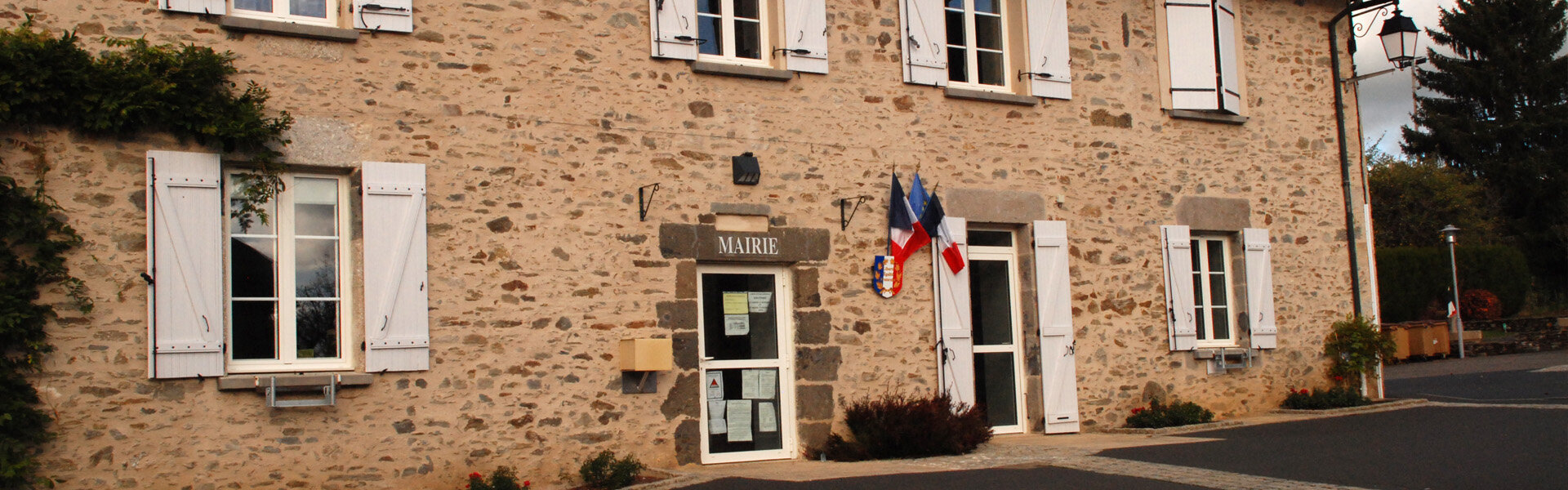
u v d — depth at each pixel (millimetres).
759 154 8641
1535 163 29297
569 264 7891
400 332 7305
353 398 7172
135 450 6602
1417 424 9516
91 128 6582
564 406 7781
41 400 6434
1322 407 10961
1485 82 31031
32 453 6375
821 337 8758
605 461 7691
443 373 7441
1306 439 8789
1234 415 10719
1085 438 9328
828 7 9055
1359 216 11773
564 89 8008
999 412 9734
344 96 7332
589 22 8141
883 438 8438
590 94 8086
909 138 9266
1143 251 10320
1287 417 10477
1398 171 29219
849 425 8766
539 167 7867
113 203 6684
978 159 9555
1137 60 10500
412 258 7383
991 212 9539
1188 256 10539
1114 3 10438
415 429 7324
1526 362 17281
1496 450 7734
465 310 7543
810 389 8672
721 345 8578
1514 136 30250
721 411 8523
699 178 8391
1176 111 10609
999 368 9789
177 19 6941
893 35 9305
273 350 7148
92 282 6594
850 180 8984
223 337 6863
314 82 7254
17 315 6266
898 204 9031
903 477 7188
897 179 9047
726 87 8578
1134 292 10234
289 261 7227
